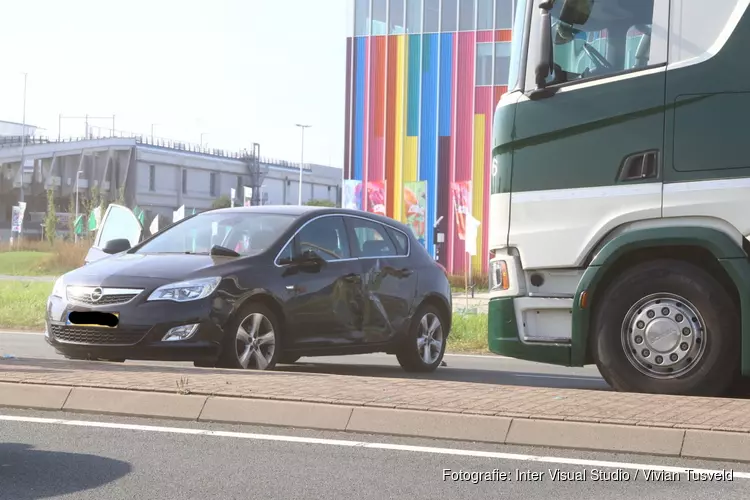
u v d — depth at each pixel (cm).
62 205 12031
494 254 916
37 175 11838
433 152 5672
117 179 12244
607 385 1107
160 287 1005
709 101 830
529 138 888
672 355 839
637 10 858
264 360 1044
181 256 1072
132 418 751
